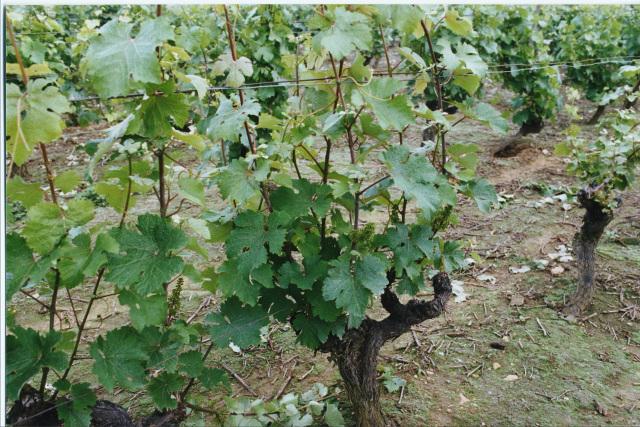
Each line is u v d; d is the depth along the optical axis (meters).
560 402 2.89
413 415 2.80
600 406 2.85
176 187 2.07
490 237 4.86
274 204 2.18
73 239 1.68
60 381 1.79
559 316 3.67
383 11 2.05
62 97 1.61
